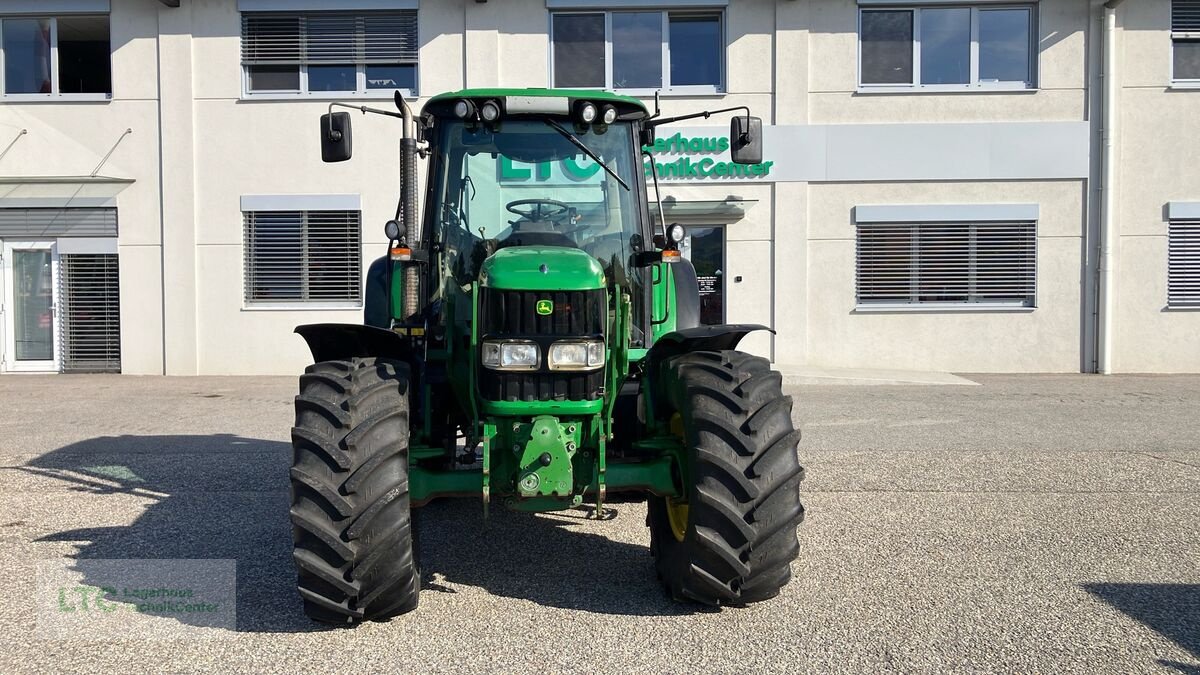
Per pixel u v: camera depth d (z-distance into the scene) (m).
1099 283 14.12
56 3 14.35
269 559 4.75
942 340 14.33
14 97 14.42
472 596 4.23
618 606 4.09
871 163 14.21
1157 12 14.02
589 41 14.34
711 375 4.05
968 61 14.25
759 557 3.78
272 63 14.43
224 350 14.46
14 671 3.39
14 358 14.79
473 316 3.95
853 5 14.13
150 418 9.84
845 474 6.82
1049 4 14.05
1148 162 14.13
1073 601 4.11
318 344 4.35
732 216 14.05
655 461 4.16
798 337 14.37
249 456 7.60
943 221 14.23
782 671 3.38
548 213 4.86
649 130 5.04
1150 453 7.61
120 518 5.59
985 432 8.66
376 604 3.71
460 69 14.32
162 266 14.45
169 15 14.30
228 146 14.35
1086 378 13.51
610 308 4.19
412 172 4.35
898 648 3.59
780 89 14.20
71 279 14.62
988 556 4.80
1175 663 3.44
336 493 3.57
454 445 4.53
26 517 5.61
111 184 14.45
